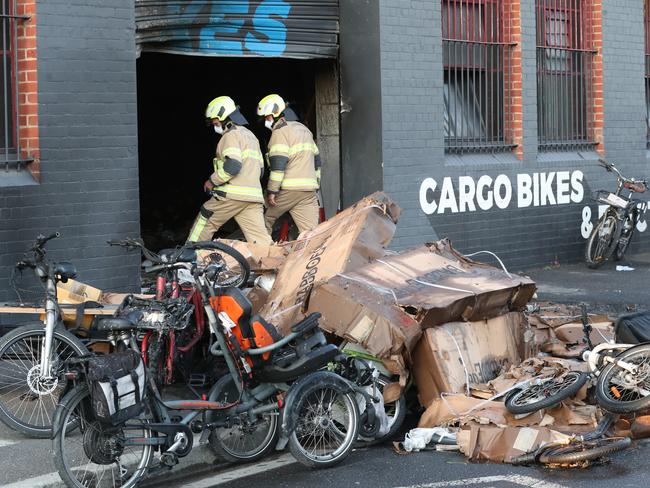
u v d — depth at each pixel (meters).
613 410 7.33
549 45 15.93
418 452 7.51
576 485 6.63
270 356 7.09
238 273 9.04
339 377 7.23
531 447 7.14
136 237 11.00
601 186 16.69
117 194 10.84
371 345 7.72
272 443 7.42
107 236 10.78
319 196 13.89
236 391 7.28
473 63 14.78
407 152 13.63
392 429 7.84
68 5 10.38
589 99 16.67
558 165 15.88
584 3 16.48
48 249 10.34
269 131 15.62
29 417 7.68
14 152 10.32
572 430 7.41
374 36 13.27
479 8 14.83
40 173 10.27
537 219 15.59
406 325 7.83
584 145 16.55
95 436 6.37
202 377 7.88
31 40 10.19
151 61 16.69
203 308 7.61
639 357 7.61
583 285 14.14
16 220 10.11
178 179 16.89
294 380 7.18
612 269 15.75
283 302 8.41
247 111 15.85
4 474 6.68
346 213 9.34
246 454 7.33
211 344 7.61
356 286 8.01
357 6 13.34
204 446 7.23
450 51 14.47
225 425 7.05
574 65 16.36
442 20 14.34
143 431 6.57
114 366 6.29
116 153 10.81
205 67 16.31
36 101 10.21
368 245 8.72
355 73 13.45
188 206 16.73
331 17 13.42
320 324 7.89
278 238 13.23
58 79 10.34
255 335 7.07
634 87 17.17
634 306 12.44
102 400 6.20
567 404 7.72
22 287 10.21
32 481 6.53
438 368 7.91
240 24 12.61
